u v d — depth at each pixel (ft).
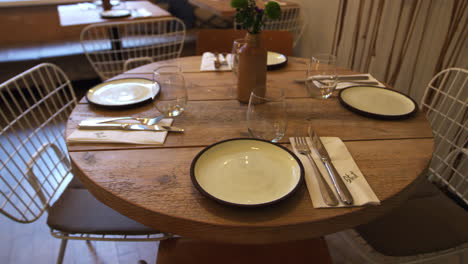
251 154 2.60
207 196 2.15
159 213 2.12
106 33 9.57
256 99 2.73
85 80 10.43
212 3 9.24
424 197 3.62
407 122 3.22
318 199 2.21
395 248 3.03
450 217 3.35
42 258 4.65
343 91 3.77
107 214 3.33
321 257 2.90
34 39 10.34
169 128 3.02
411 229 3.21
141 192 2.28
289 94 3.85
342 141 2.89
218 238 2.11
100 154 2.66
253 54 3.28
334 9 8.17
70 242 4.87
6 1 9.11
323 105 3.58
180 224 2.11
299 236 2.12
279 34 5.97
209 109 3.46
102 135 2.88
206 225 2.06
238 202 2.18
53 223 3.23
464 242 3.10
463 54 5.04
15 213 5.24
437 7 5.35
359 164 2.60
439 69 5.44
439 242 3.09
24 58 9.27
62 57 9.50
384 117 3.22
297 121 3.23
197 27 11.77
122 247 4.83
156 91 3.38
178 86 3.28
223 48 6.03
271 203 2.10
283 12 9.41
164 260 2.84
